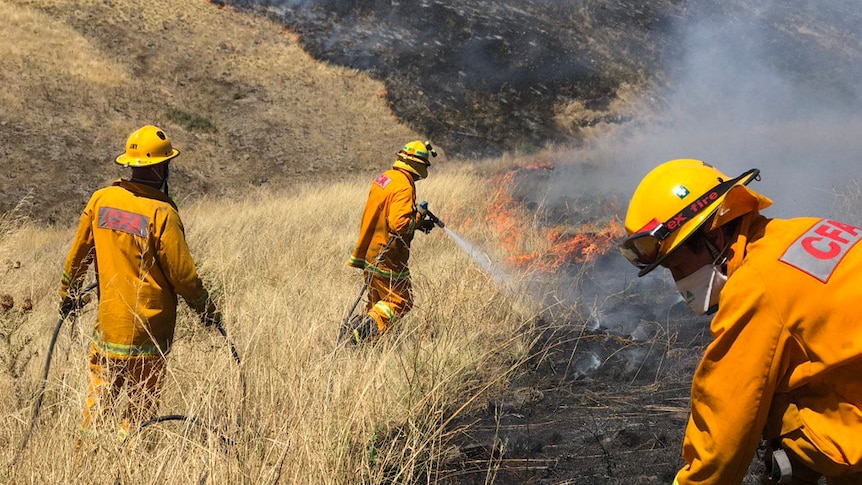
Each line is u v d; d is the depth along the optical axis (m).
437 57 44.16
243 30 42.12
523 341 4.76
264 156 32.34
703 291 1.75
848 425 1.54
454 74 43.22
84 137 28.30
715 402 1.64
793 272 1.54
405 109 39.72
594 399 3.89
